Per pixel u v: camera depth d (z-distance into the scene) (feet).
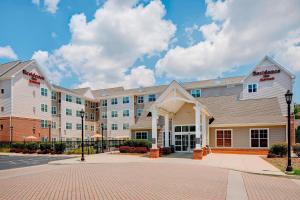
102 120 197.77
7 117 141.69
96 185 38.93
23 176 49.96
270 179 45.60
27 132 149.07
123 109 187.11
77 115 190.08
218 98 118.01
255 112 101.50
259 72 134.82
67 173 53.21
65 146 122.31
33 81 156.15
